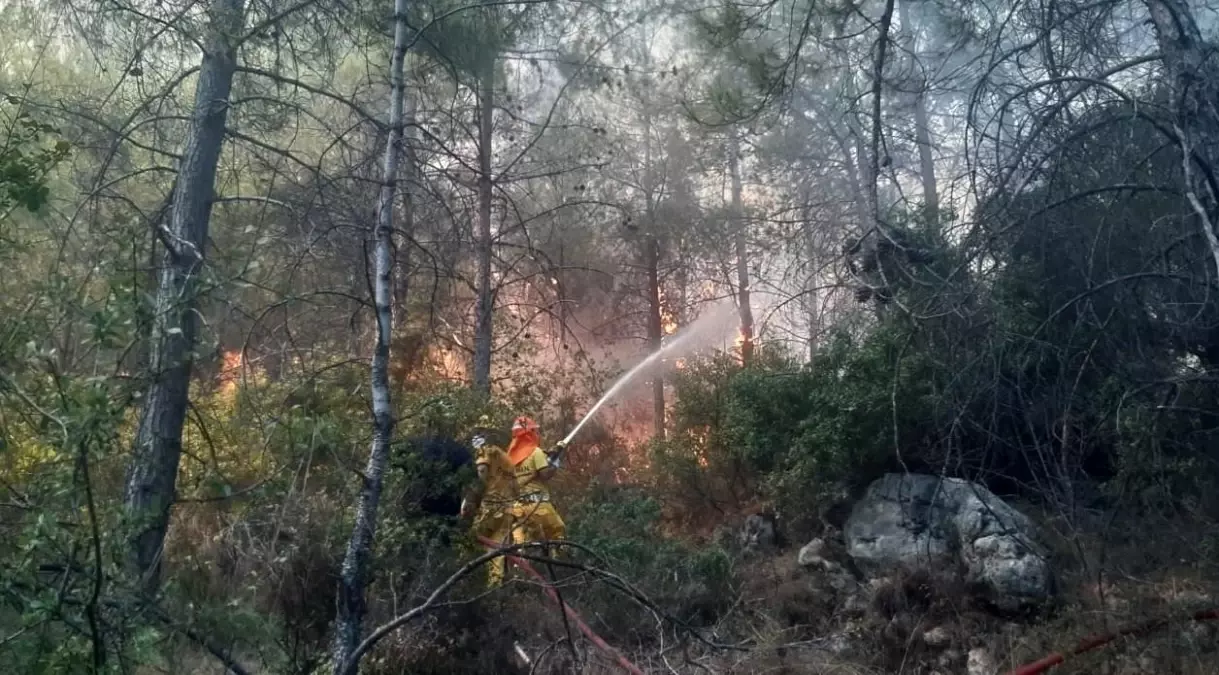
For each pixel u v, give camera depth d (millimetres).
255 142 6691
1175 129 4957
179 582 4238
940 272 5902
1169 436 6715
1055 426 6176
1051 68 5809
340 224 5746
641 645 6340
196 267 5574
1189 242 5695
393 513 5969
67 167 6992
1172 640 5637
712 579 7137
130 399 3787
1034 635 6012
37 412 3607
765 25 6879
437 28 6883
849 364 8055
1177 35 5707
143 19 6988
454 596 6285
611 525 8219
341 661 4230
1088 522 6855
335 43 7188
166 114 7168
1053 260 6141
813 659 6258
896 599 6688
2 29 7301
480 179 7012
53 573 3660
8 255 4496
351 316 6164
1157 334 6391
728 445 9133
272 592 5359
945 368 5914
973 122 5680
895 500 7367
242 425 5516
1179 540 6516
